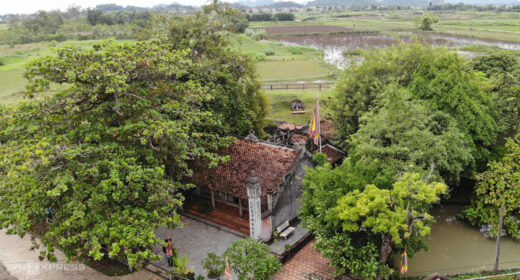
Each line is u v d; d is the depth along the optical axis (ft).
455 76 89.30
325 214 66.08
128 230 57.00
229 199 94.63
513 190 77.51
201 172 90.12
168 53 76.59
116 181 56.29
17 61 268.82
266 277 62.13
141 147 69.05
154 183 64.49
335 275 69.51
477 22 454.40
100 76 64.13
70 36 368.48
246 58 119.65
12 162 55.62
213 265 70.90
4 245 80.89
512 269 72.23
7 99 167.63
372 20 572.92
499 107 101.50
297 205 87.86
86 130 65.31
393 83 98.02
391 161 73.36
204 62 104.06
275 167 84.89
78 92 70.59
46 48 312.71
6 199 61.77
